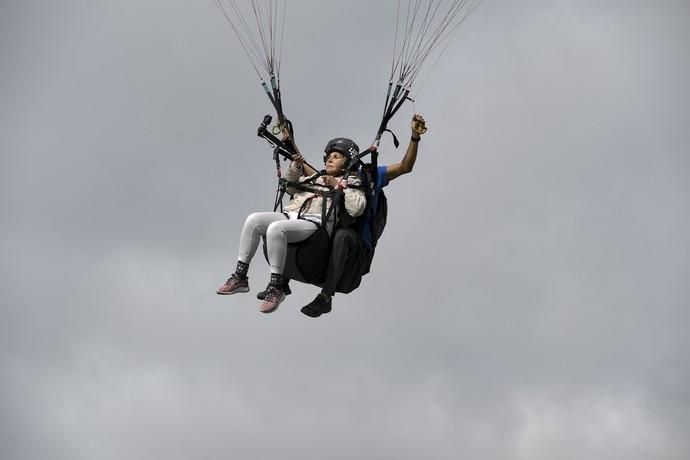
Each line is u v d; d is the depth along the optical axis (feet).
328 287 145.59
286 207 147.23
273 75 148.56
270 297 144.87
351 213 145.48
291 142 147.74
